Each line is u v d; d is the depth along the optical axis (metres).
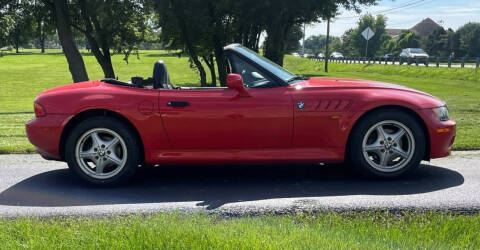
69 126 4.73
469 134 7.27
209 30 23.55
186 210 3.86
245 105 4.52
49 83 39.66
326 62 53.16
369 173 4.67
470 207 3.79
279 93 4.58
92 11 20.83
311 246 2.88
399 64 43.84
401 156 4.66
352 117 4.55
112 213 3.82
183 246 2.87
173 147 4.62
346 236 3.13
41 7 21.78
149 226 3.28
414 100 4.63
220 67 24.81
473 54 93.19
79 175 4.66
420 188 4.39
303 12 24.95
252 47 28.83
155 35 26.70
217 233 3.11
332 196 4.18
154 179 4.98
